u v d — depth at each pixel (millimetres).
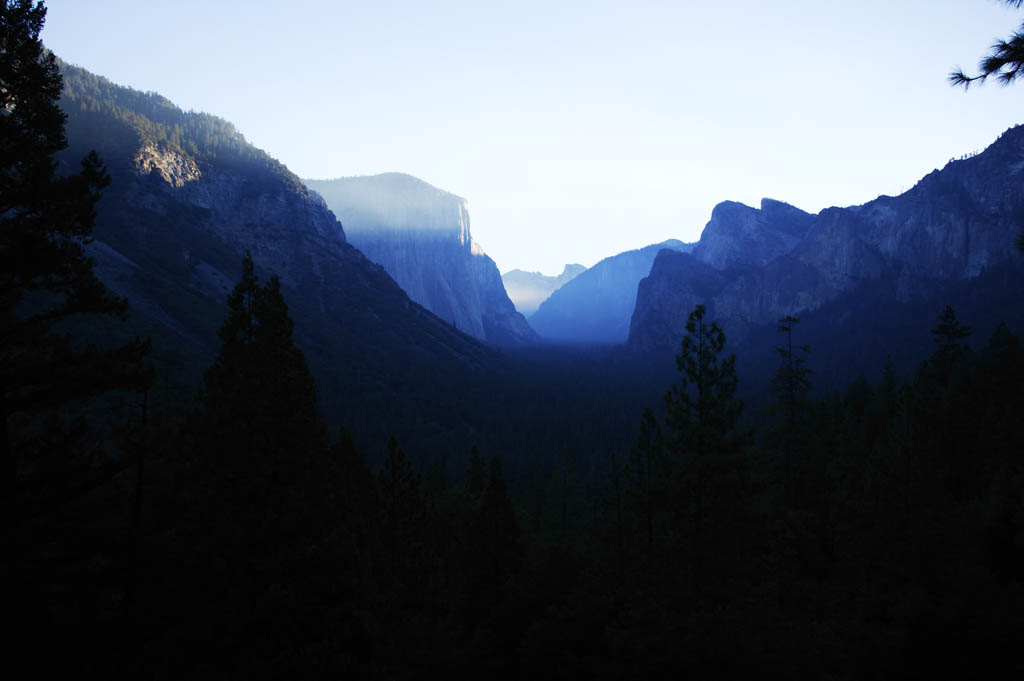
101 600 12734
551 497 50844
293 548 18578
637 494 27766
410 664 22297
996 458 31578
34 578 11203
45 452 12055
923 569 19703
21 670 10586
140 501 15672
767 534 26953
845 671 15266
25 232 11359
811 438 37625
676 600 20750
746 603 18938
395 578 32312
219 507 18031
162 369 19328
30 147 11609
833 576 25281
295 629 16844
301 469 19719
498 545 27906
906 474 24516
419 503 35188
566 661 18359
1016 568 18953
